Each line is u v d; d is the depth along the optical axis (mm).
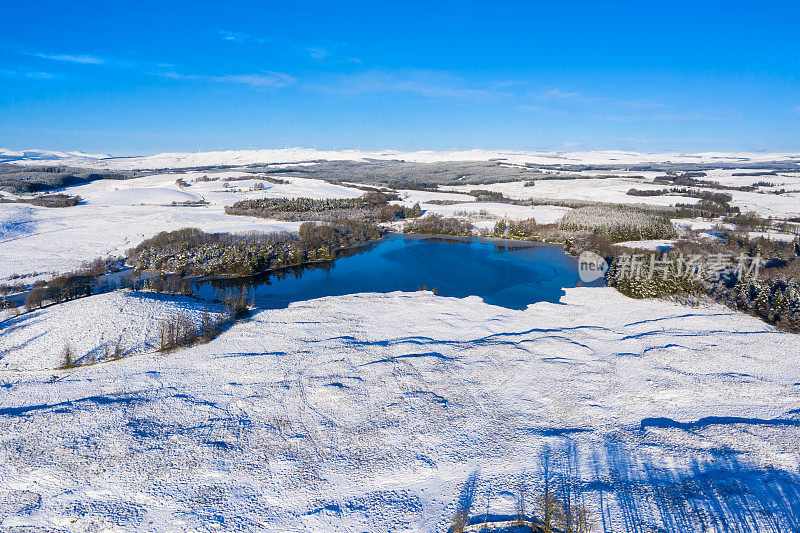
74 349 62500
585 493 35969
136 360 61031
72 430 44719
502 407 49406
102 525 34312
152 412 48219
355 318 76250
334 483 38500
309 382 54344
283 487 38062
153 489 37625
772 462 38750
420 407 48844
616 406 49344
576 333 69812
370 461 41062
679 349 61156
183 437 43969
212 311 78375
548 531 32250
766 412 47031
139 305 74500
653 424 45844
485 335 69438
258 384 54125
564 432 44688
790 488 35312
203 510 35656
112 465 40156
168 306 76188
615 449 41625
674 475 37812
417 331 70375
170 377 56125
